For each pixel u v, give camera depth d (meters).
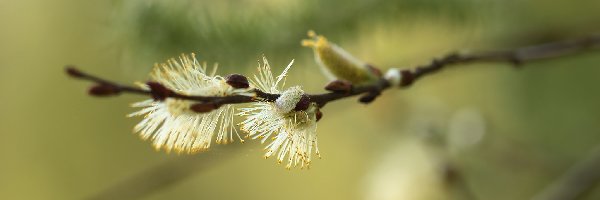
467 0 0.63
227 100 0.39
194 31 0.57
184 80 0.39
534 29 0.68
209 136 0.39
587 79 0.79
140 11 0.56
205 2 0.57
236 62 0.58
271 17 0.59
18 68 0.83
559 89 0.80
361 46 0.64
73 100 0.88
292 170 0.92
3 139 0.89
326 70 0.43
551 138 0.80
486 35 0.68
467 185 0.71
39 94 0.87
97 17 0.64
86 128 0.90
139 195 0.65
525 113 0.82
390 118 0.76
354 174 0.89
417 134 0.74
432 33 0.68
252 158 0.93
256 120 0.40
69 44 0.78
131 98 0.88
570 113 0.79
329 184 0.91
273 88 0.40
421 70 0.45
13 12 0.80
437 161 0.72
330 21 0.60
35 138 0.90
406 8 0.61
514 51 0.54
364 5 0.60
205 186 0.94
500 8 0.65
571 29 0.68
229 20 0.57
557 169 0.75
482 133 0.75
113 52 0.59
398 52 0.69
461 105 0.83
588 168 0.61
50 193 0.91
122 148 0.90
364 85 0.43
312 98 0.40
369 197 0.78
